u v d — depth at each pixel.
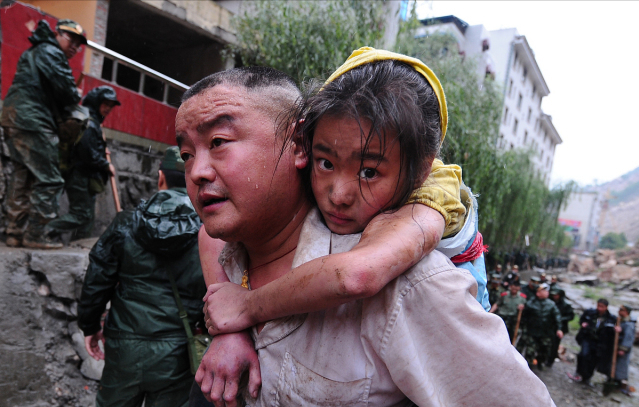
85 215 4.34
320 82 0.79
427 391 0.65
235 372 0.78
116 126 6.34
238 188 0.74
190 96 0.79
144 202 2.27
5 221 4.03
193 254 2.17
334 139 0.66
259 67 0.83
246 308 0.79
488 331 0.68
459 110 4.90
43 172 3.63
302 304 0.65
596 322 6.94
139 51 9.59
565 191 21.11
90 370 3.29
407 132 0.64
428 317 0.67
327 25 4.96
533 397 0.66
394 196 0.69
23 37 5.22
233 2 9.13
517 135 28.77
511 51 24.39
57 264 3.41
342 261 0.60
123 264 2.17
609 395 6.50
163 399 2.13
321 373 0.73
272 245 0.88
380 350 0.68
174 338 2.12
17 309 3.12
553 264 29.88
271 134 0.76
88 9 6.62
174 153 2.36
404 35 4.99
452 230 0.79
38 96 3.56
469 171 5.23
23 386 2.91
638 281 20.36
